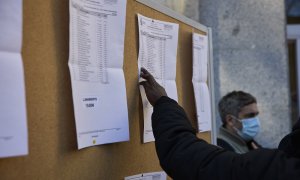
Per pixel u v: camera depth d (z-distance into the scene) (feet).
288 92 12.67
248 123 9.37
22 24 3.09
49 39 3.39
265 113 12.50
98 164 3.99
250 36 12.46
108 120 4.04
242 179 3.57
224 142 9.08
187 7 11.87
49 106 3.38
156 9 5.10
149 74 4.73
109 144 4.18
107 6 4.02
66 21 3.58
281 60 12.62
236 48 12.40
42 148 3.30
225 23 12.36
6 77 2.85
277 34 12.63
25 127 2.93
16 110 2.89
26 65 3.15
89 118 3.78
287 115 12.65
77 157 3.70
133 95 4.59
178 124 4.26
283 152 3.63
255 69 12.46
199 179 3.76
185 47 5.91
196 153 3.87
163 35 5.14
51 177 3.39
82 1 3.71
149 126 4.90
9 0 2.87
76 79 3.63
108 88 4.06
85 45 3.76
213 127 6.91
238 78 12.39
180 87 5.70
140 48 4.68
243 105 9.37
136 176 4.64
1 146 2.80
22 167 3.10
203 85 6.34
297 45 15.76
